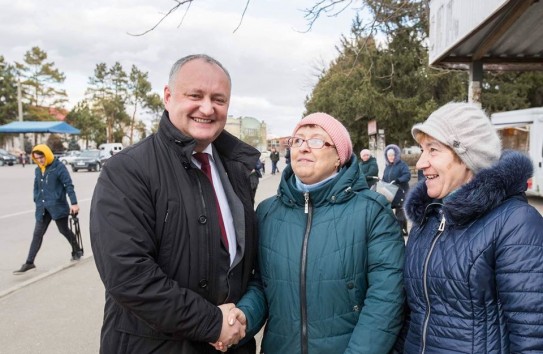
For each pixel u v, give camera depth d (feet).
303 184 6.52
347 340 6.07
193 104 5.78
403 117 61.46
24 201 43.75
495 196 4.92
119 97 202.49
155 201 5.47
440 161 5.33
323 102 76.13
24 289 16.46
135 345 5.53
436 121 5.32
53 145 191.31
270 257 6.45
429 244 5.41
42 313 14.01
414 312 5.51
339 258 6.05
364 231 6.11
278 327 6.33
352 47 42.98
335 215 6.22
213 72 5.85
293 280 6.19
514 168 4.98
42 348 11.62
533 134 42.65
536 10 14.75
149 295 5.05
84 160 100.12
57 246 24.02
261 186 63.16
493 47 18.90
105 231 5.13
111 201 5.20
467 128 5.16
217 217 5.89
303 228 6.32
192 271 5.59
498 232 4.84
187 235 5.58
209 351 5.90
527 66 21.12
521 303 4.56
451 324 5.01
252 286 6.70
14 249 23.41
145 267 5.10
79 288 16.51
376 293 5.94
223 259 5.96
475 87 20.42
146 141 5.84
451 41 16.03
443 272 5.08
